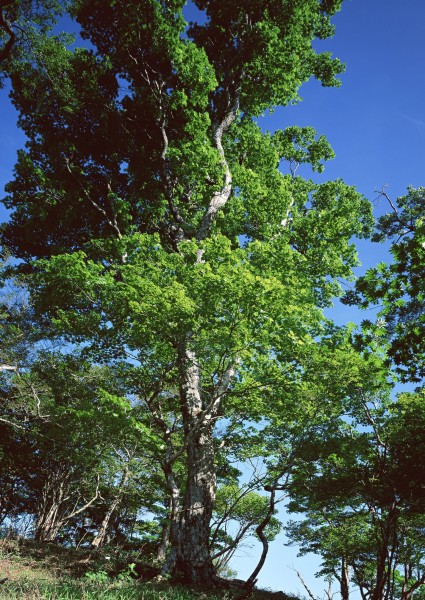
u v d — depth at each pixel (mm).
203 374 14648
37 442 22516
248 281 10391
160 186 20672
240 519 20844
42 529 23562
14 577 8750
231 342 11094
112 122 20047
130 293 11594
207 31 23219
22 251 21719
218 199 19109
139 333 12055
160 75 20688
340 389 13242
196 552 12109
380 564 13688
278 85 23219
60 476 25594
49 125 20297
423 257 8094
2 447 23297
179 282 12070
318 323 12680
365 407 15781
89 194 20328
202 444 13914
